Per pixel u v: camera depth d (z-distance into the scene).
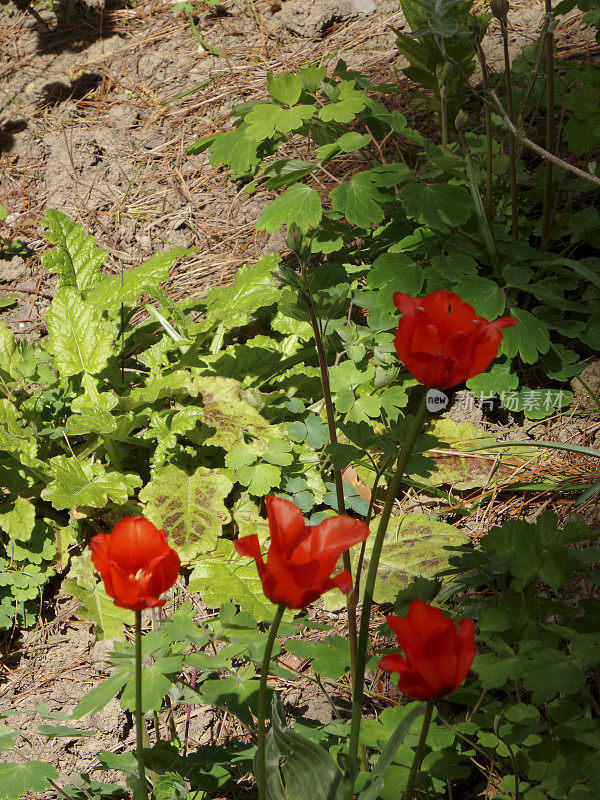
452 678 1.13
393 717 1.69
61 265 3.04
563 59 3.70
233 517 2.55
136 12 4.91
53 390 2.91
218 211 3.74
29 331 3.38
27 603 2.51
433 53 2.95
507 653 1.53
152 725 2.13
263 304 2.78
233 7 4.73
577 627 1.60
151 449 2.78
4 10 5.10
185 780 1.73
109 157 4.10
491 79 3.39
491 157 2.77
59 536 2.58
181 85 4.37
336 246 2.91
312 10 4.46
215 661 1.73
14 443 2.49
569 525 1.57
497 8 2.45
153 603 1.19
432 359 1.13
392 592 2.28
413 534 2.42
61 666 2.34
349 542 1.11
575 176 3.07
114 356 2.99
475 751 1.79
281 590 1.09
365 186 2.71
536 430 2.72
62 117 4.34
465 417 2.81
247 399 2.73
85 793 1.80
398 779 1.55
